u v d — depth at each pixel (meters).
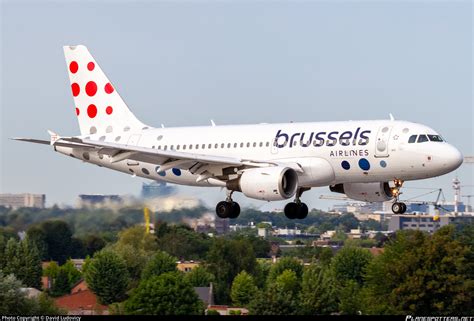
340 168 172.25
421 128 168.88
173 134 190.00
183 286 169.12
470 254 171.88
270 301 174.75
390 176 170.62
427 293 168.38
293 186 170.50
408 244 175.38
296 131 176.25
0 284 170.38
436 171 167.38
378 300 173.88
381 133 169.62
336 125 173.88
